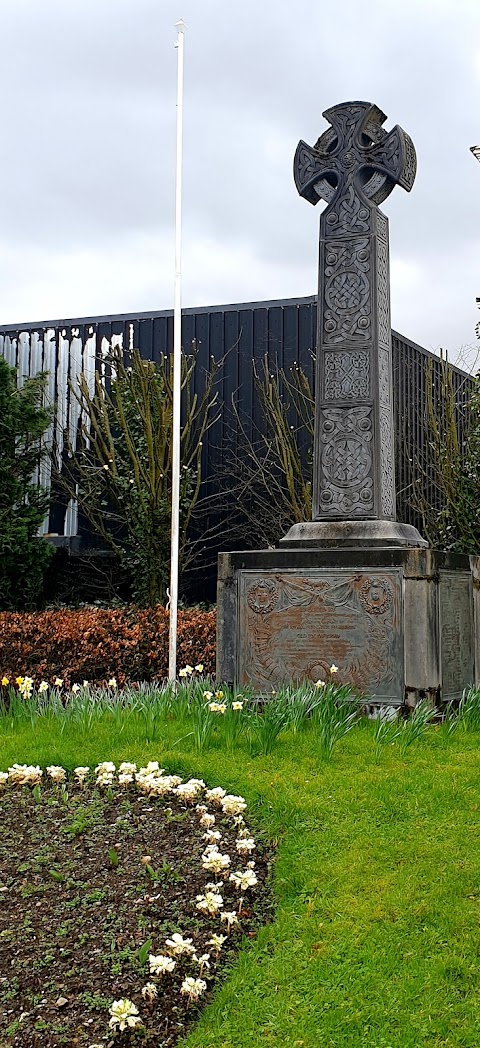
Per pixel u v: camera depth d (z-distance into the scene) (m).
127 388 14.80
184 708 7.19
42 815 5.23
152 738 6.57
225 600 8.12
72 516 15.74
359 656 7.63
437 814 5.24
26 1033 3.46
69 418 15.70
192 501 14.42
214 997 3.76
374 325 8.46
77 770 5.61
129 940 4.00
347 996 3.72
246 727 6.70
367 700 7.54
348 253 8.62
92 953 3.92
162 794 5.41
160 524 14.33
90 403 14.55
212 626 11.24
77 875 4.54
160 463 14.27
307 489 14.07
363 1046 3.46
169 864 4.65
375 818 5.21
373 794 5.48
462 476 13.97
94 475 14.68
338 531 8.20
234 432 15.04
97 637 10.53
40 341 16.03
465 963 3.87
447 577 7.88
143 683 8.83
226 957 4.00
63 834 4.99
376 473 8.32
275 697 7.21
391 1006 3.65
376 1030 3.53
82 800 5.45
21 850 4.82
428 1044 3.44
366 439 8.38
